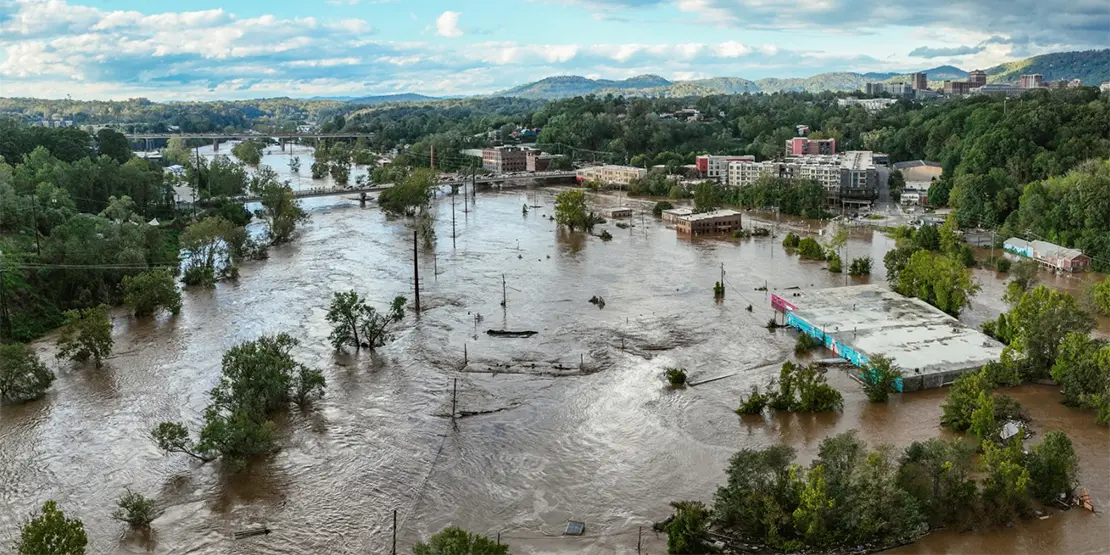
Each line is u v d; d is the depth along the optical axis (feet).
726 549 332.19
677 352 578.25
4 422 467.93
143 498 374.02
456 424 460.96
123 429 458.91
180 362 565.94
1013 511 347.36
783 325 636.89
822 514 334.24
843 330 579.48
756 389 499.10
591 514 364.99
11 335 612.70
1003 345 544.62
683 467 406.62
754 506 340.39
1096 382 453.99
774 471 359.46
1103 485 376.27
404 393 507.30
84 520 366.22
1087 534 336.70
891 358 508.53
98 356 558.15
